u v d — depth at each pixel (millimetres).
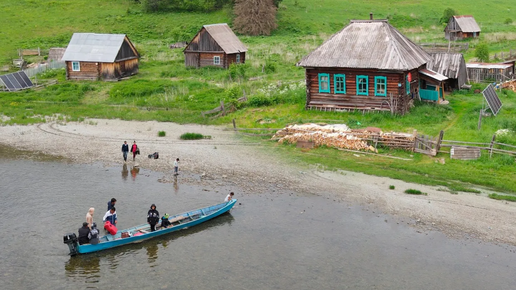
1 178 32469
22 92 56250
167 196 29625
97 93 56094
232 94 48969
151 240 24859
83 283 21219
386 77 41156
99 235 25031
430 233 24984
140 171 33625
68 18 98688
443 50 71562
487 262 22547
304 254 23266
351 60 41906
